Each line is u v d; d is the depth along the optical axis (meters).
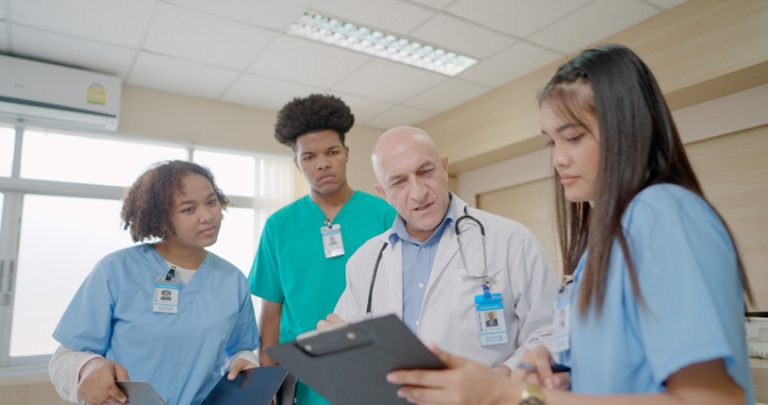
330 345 0.60
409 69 3.37
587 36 2.97
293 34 2.88
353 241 1.75
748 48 2.39
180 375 1.28
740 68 2.41
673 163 0.62
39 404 2.93
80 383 1.10
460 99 3.93
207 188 1.38
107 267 1.32
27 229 3.20
